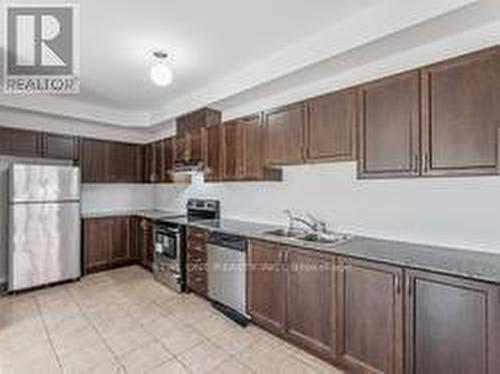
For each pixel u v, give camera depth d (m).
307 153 2.77
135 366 2.32
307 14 2.22
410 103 2.09
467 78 1.85
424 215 2.36
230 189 4.15
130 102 4.38
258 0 2.06
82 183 4.80
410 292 1.83
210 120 3.96
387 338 1.94
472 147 1.83
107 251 4.84
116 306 3.45
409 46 2.25
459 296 1.66
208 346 2.61
